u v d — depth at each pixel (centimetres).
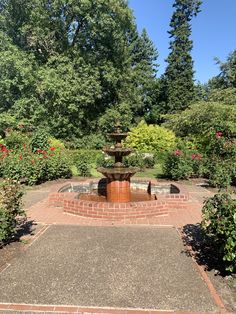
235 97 1861
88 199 783
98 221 616
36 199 820
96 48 2211
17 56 1881
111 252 450
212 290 343
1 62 1864
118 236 522
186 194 737
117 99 2392
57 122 2034
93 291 340
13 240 498
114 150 731
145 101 3347
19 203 512
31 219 629
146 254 442
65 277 372
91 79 2020
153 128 1892
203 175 1184
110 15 2072
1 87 1930
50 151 1142
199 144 1430
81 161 1249
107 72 2147
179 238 512
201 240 498
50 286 351
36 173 1002
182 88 3028
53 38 2114
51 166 1075
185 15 3167
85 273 383
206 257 430
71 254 442
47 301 321
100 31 2069
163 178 1193
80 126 2209
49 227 574
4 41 1948
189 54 3077
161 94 3347
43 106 2000
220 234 384
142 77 3297
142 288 347
